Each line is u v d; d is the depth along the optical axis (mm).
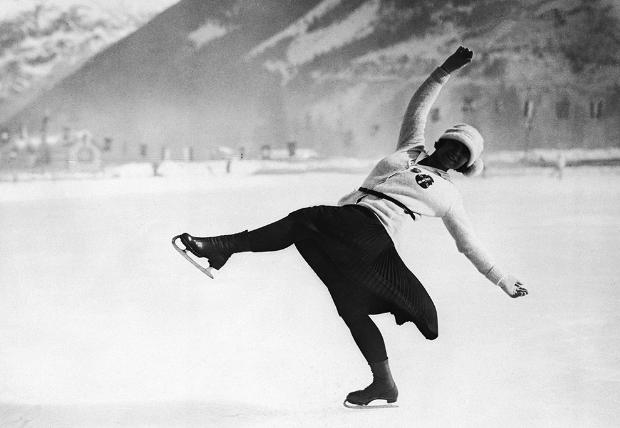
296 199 20250
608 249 8922
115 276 7652
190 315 5590
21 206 21422
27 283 7258
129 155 59875
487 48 53969
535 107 52312
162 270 8047
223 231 11656
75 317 5570
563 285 6504
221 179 40781
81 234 12133
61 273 7906
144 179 42312
